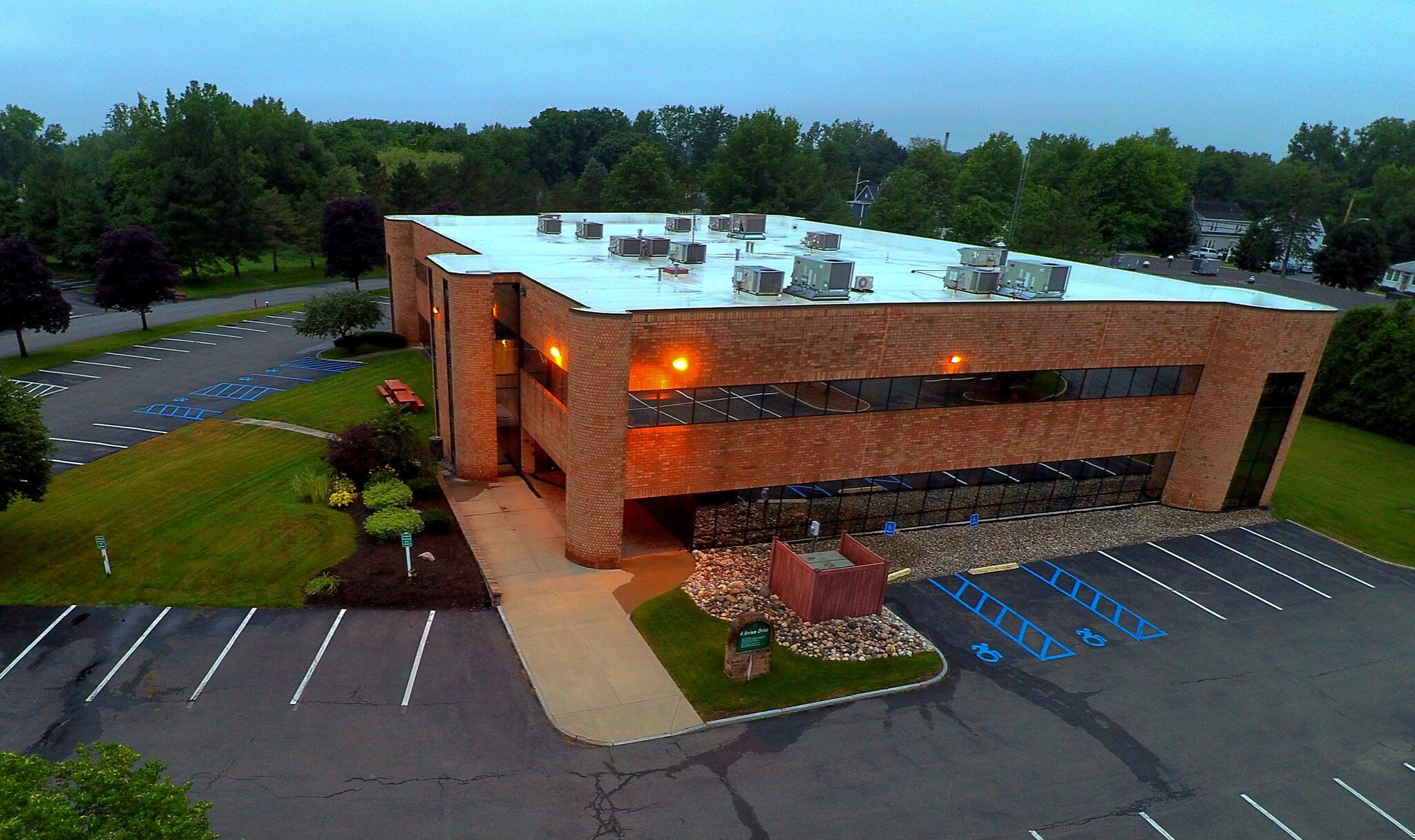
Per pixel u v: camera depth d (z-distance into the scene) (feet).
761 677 67.31
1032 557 93.30
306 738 57.21
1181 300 99.76
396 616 72.95
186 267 254.47
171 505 92.58
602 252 127.13
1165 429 105.91
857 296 95.25
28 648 65.57
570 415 80.43
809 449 89.45
